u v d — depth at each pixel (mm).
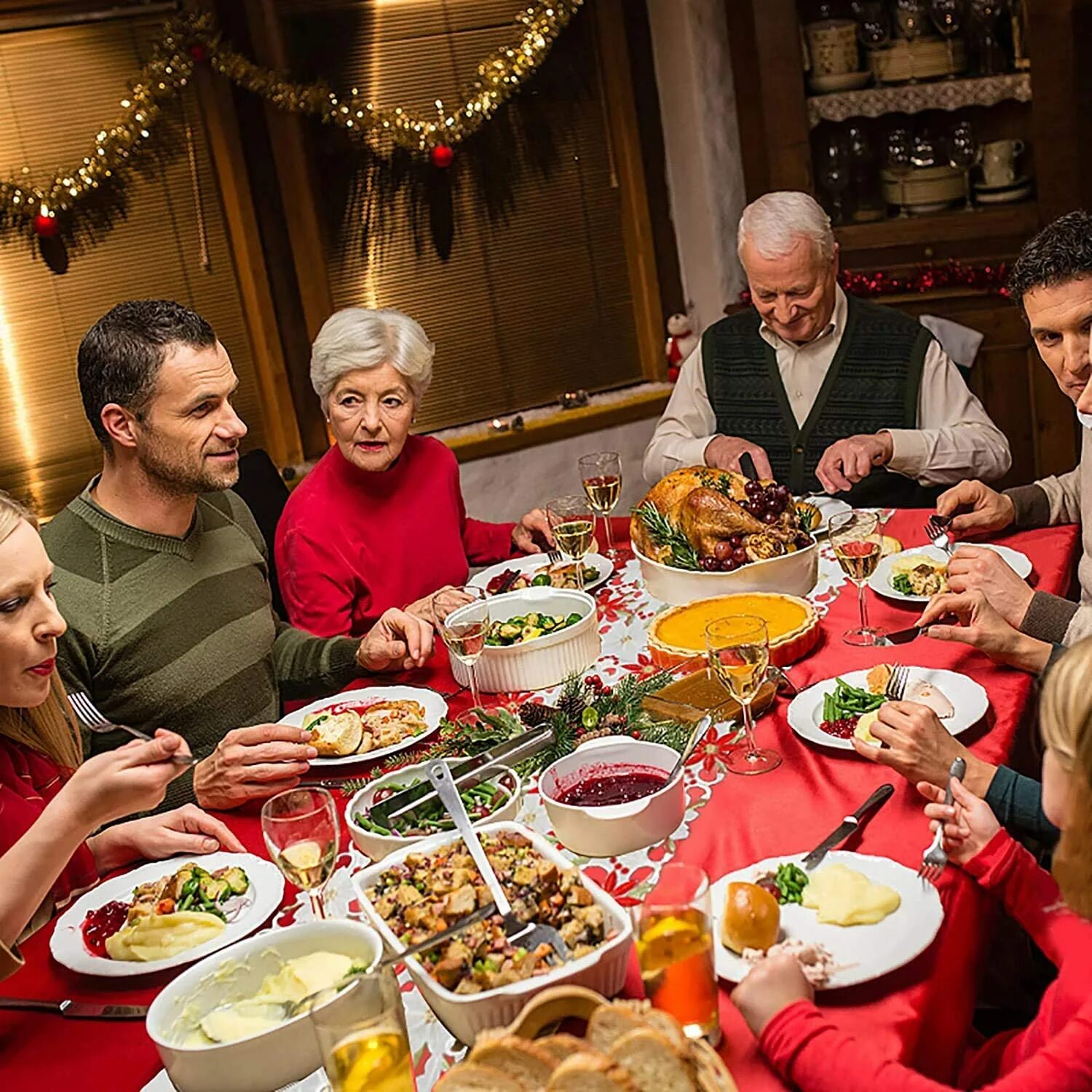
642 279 4699
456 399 4508
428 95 4238
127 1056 1314
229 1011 1269
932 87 4031
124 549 2225
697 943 1181
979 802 1473
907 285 4156
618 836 1534
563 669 2068
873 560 2098
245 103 4008
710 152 4488
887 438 2979
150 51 3848
